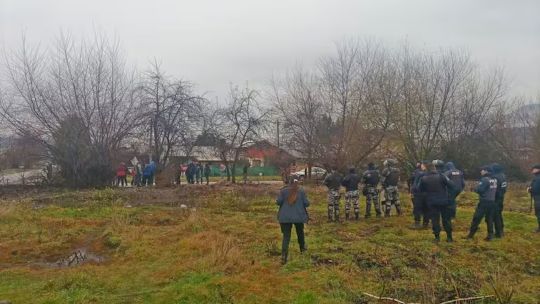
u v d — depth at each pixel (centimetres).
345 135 3425
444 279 825
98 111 2728
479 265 934
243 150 3769
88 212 1712
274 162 3834
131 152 3053
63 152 2639
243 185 2719
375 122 3478
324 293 754
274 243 1108
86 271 907
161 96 3089
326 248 1058
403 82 3594
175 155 3216
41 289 802
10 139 2642
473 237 1207
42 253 1107
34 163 2716
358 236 1233
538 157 3922
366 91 3522
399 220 1501
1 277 884
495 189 1173
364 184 1586
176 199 2078
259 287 780
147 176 2756
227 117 3609
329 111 3575
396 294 752
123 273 890
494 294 751
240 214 1666
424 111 3612
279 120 3731
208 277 838
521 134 4244
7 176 2925
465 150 3803
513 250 1079
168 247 1085
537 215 1324
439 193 1134
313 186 2855
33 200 2006
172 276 857
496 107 3950
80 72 2723
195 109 3238
